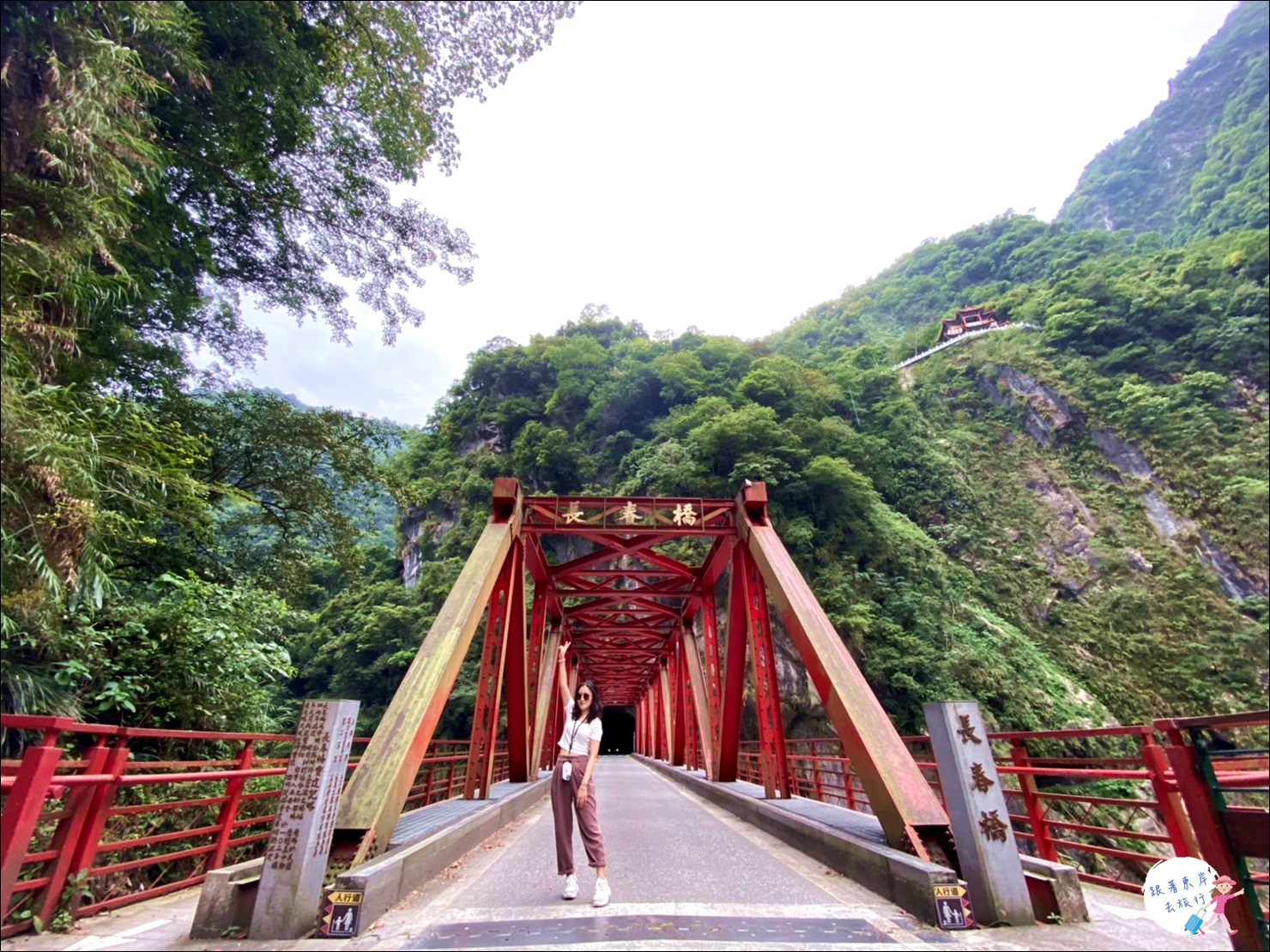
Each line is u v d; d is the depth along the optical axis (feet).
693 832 23.09
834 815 20.16
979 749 12.01
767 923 11.15
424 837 15.64
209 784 18.99
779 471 107.24
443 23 29.91
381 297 34.99
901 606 96.73
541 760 54.29
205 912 10.37
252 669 22.85
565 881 14.14
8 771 11.65
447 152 33.65
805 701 89.56
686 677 57.72
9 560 11.66
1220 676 104.58
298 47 27.43
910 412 168.96
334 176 31.37
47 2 14.29
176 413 27.76
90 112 14.02
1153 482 144.66
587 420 158.81
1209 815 7.27
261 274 32.12
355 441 36.06
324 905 10.80
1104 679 105.60
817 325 332.19
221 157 26.37
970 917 10.86
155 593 21.44
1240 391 154.51
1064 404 166.30
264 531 35.76
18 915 10.09
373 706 104.17
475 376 190.39
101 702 17.11
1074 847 14.79
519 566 32.12
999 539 138.51
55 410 13.19
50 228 13.84
